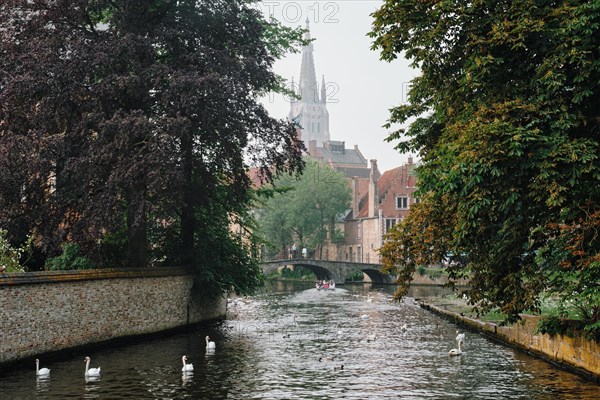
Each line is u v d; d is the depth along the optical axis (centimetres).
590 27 1717
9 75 3044
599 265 1714
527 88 1847
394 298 2508
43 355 2555
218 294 3962
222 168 3650
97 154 2925
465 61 1945
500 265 2069
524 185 1864
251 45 3512
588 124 1852
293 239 11544
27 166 2894
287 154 3703
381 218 11038
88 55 2995
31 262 3488
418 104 2453
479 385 2083
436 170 1975
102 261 3622
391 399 1914
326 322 4059
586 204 1762
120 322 3084
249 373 2323
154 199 3256
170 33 3197
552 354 2447
